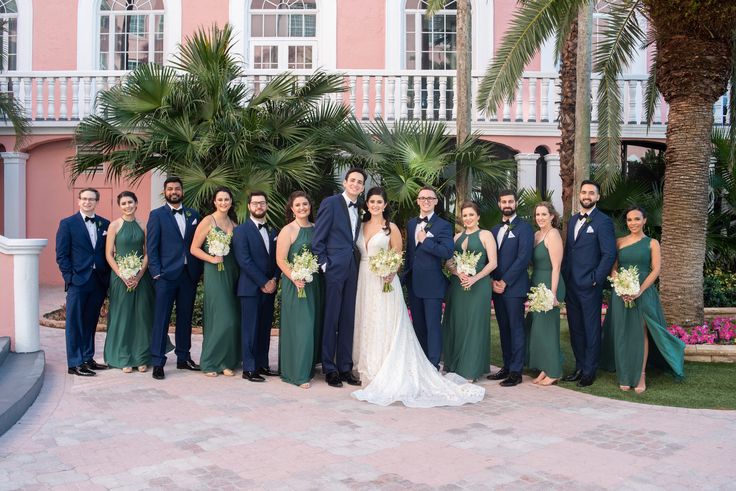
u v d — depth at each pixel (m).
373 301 5.80
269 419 4.88
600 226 5.95
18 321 6.67
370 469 3.87
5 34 14.64
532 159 13.06
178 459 4.03
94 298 6.40
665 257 7.67
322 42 14.48
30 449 4.21
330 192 10.20
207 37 10.45
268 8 14.75
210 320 6.24
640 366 5.85
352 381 5.99
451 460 4.03
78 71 13.24
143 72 9.27
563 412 5.13
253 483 3.66
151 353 6.22
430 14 9.73
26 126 12.98
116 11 14.88
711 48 7.31
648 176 12.33
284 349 6.02
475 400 5.39
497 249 6.21
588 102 9.56
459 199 9.24
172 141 8.94
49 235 14.09
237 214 8.59
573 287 6.08
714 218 10.98
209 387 5.84
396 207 8.92
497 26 14.23
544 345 6.05
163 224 6.18
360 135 9.36
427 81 12.87
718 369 6.61
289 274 5.84
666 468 3.92
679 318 7.54
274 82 9.68
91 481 3.69
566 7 7.75
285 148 9.44
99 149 9.99
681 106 7.49
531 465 3.95
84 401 5.34
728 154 10.86
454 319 6.19
